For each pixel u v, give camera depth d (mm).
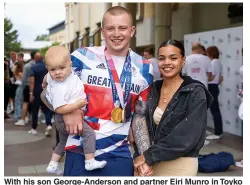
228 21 11086
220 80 7930
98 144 2691
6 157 6656
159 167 2816
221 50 8656
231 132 8516
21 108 10773
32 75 8664
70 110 2602
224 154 5699
